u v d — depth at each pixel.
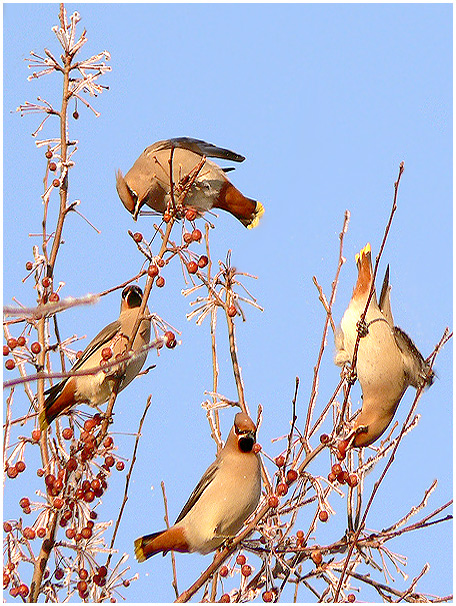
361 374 9.91
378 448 9.59
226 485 9.15
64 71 9.91
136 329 9.26
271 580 8.43
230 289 9.97
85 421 9.23
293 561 8.67
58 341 9.62
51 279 9.40
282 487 8.25
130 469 9.01
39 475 8.98
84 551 8.73
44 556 8.54
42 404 9.41
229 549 8.45
